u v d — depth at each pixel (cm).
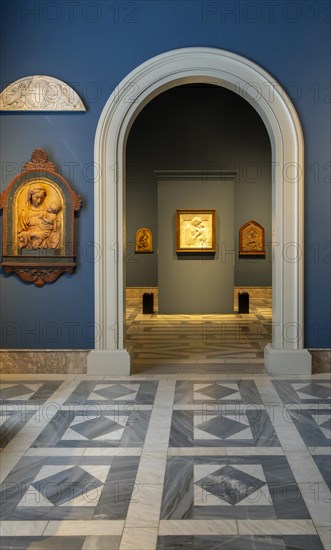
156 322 1353
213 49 780
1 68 788
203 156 1717
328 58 785
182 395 679
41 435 535
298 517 371
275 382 740
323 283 791
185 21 788
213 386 721
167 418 588
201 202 1510
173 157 1723
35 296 795
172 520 368
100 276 786
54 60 788
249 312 1541
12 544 340
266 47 787
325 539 343
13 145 788
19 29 786
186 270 1512
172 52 780
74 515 375
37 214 785
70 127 788
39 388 714
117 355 785
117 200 788
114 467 458
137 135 1733
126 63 788
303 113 785
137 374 792
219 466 459
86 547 336
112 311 789
